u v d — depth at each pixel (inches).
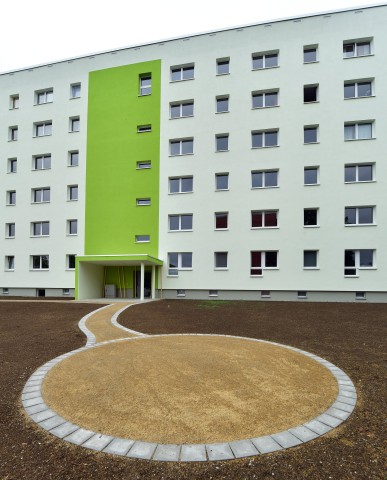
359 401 162.9
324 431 133.3
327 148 727.7
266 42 776.3
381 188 696.4
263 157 757.3
